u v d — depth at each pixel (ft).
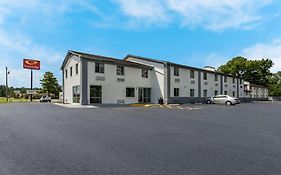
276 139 26.09
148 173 14.99
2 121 39.24
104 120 41.65
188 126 35.45
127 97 101.24
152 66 112.78
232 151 20.66
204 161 17.63
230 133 29.73
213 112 61.93
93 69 88.94
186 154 19.61
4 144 22.79
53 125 35.12
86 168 15.89
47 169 15.67
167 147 21.99
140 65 107.76
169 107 81.92
